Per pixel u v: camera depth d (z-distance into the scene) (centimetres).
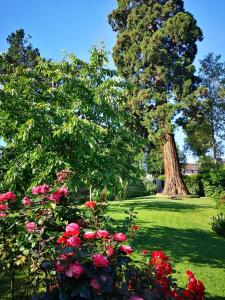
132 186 3347
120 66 3178
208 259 989
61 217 480
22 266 491
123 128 984
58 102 988
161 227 1440
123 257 357
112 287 306
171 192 3177
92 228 504
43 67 1068
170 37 3077
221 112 4253
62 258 314
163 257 439
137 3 3266
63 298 287
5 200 493
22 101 856
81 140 827
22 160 857
